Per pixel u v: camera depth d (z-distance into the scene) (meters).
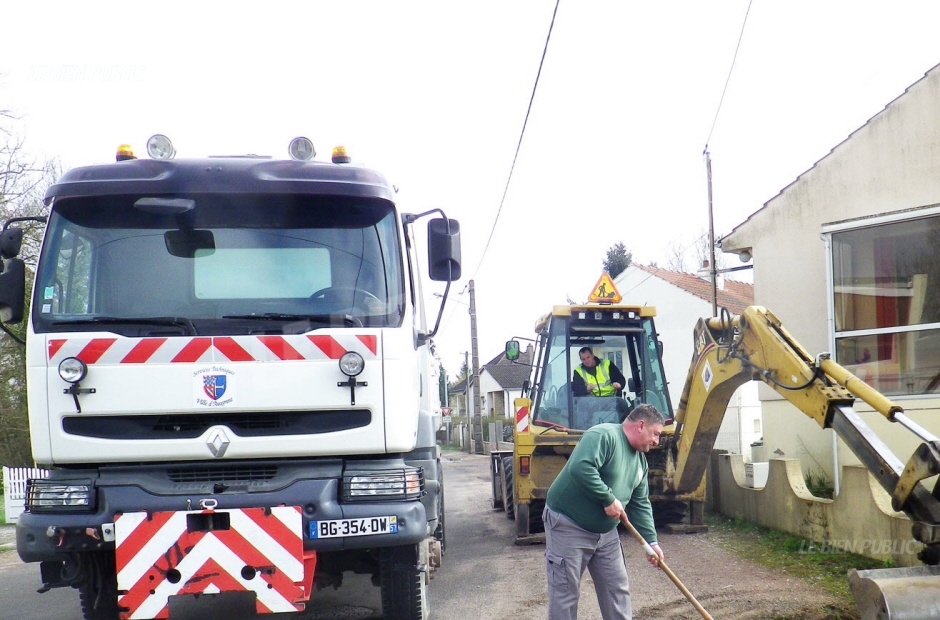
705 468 9.16
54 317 5.11
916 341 9.83
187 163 5.40
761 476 10.20
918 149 10.40
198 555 4.86
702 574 7.42
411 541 5.03
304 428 5.06
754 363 7.32
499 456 13.41
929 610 4.31
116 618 5.54
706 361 8.44
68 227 5.29
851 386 5.90
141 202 5.31
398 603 5.55
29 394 5.01
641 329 10.59
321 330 5.13
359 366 5.05
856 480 7.55
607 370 10.48
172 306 5.20
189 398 4.98
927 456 4.77
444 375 19.75
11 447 23.58
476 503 15.09
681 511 9.89
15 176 23.59
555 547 5.08
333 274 5.34
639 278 31.92
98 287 5.21
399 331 5.22
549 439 9.80
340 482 5.05
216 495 4.93
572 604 5.04
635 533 5.02
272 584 4.86
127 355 4.99
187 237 5.32
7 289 5.43
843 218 11.34
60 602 7.90
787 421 11.97
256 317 5.15
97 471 5.00
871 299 10.23
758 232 12.30
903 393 9.86
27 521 4.88
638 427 5.11
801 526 8.48
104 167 5.39
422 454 6.07
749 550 8.31
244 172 5.38
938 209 9.55
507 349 11.05
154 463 5.03
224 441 4.96
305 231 5.39
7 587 8.95
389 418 5.10
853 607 6.04
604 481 5.02
